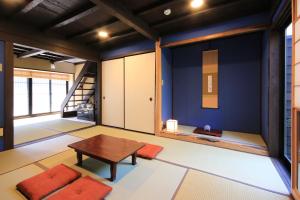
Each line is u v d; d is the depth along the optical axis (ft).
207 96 13.29
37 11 9.10
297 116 5.23
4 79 9.43
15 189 5.62
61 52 12.60
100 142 7.80
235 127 12.29
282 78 8.10
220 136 10.93
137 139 11.44
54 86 24.39
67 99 20.67
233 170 7.04
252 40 11.51
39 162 7.74
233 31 9.51
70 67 25.20
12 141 9.65
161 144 10.35
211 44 12.99
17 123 16.92
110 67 15.43
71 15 9.42
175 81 14.58
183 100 14.32
